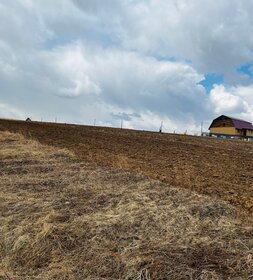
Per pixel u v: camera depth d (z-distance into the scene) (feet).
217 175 35.88
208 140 123.85
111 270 13.55
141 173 31.76
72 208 20.11
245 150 80.23
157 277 12.88
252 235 16.22
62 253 15.06
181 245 15.20
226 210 20.10
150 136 118.21
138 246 15.23
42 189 24.62
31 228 17.04
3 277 13.53
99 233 16.55
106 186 25.38
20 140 55.11
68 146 56.85
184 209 19.67
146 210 19.47
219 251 14.57
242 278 12.66
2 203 20.97
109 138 88.89
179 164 43.09
